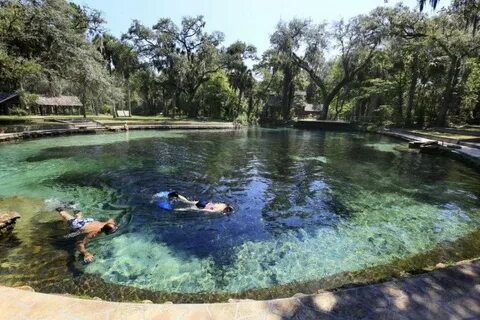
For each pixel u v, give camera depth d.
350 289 2.90
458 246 5.52
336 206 7.64
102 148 15.85
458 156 14.31
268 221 6.56
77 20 28.00
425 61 29.11
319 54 37.72
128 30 36.44
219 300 3.96
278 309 2.63
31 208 6.83
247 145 18.91
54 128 21.56
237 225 6.30
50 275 4.36
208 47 39.41
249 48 42.56
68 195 7.85
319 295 2.82
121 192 8.23
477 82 28.17
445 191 9.11
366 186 9.56
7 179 9.29
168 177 10.02
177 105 46.03
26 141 17.62
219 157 14.21
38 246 5.13
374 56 34.19
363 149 17.94
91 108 45.12
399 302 2.70
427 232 6.12
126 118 36.56
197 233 5.88
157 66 38.69
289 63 38.56
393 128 29.05
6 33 17.11
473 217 6.98
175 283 4.30
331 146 19.25
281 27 37.34
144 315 2.54
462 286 2.94
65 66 20.45
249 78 43.41
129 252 5.09
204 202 7.33
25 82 27.00
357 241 5.69
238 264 4.84
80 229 5.73
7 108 35.28
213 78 42.97
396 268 4.75
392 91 32.50
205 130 29.75
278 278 4.48
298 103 50.41
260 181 9.93
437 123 27.80
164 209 6.99
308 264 4.87
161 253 5.10
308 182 9.95
